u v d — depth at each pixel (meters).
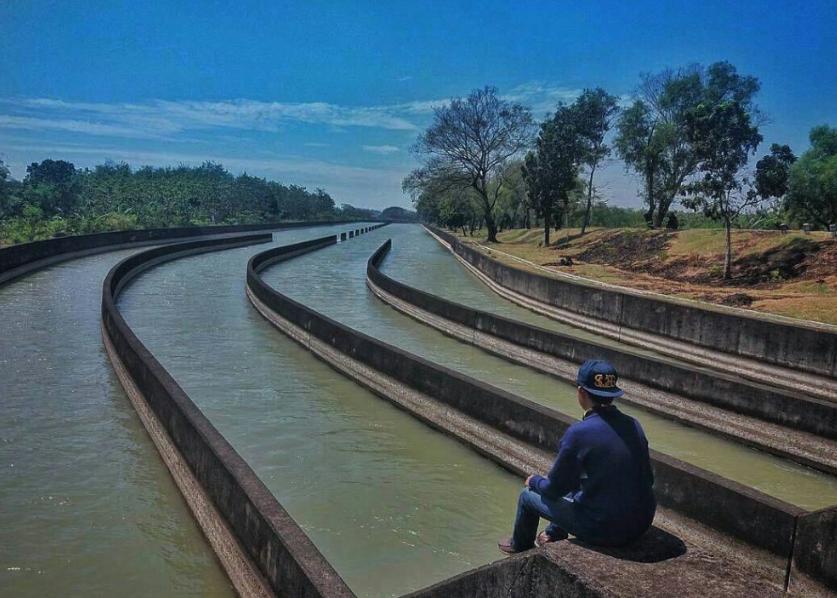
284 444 9.87
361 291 28.92
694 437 11.12
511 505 8.05
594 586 3.62
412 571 6.57
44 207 55.84
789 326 12.91
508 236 63.12
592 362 4.38
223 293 25.92
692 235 32.53
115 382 12.48
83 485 8.17
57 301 21.66
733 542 5.98
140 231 46.00
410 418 11.25
